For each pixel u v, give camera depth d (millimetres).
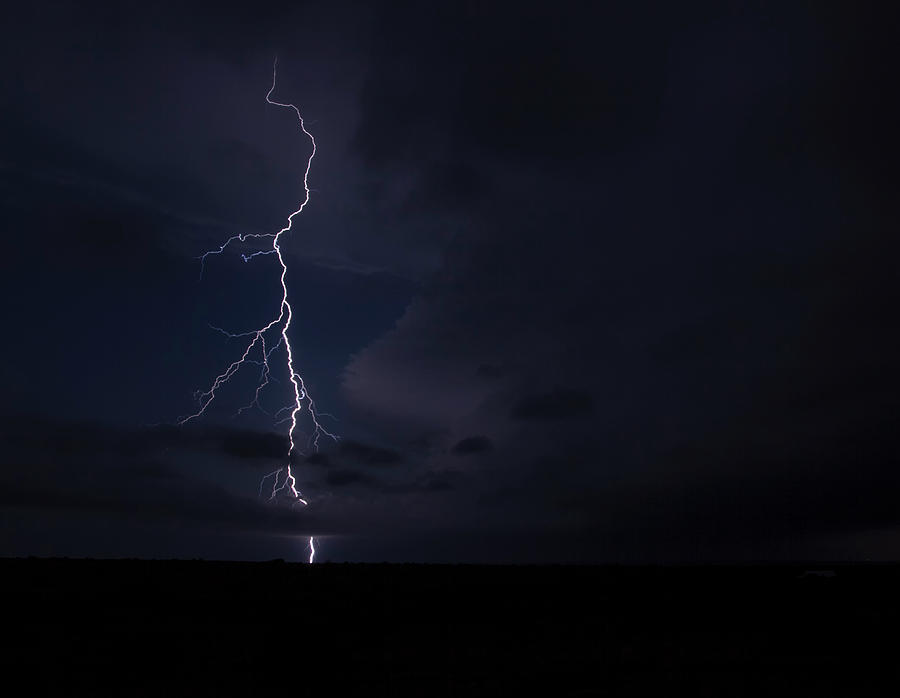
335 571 30859
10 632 15867
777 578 31750
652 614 20797
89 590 21359
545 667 13258
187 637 15734
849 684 12188
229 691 11516
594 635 17000
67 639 15312
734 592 26219
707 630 18016
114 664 13273
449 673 12727
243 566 32031
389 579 27438
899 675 12914
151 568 29188
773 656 14547
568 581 28859
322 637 15023
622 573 33031
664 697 11234
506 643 15766
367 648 14984
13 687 11672
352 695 11281
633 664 13617
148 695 11258
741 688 11797
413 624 18281
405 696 11219
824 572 35219
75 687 11734
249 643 15117
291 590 23156
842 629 18328
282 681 12180
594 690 11633
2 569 26719
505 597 23594
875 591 27219
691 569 36656
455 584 26469
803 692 11562
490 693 11414
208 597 21031
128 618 17812
